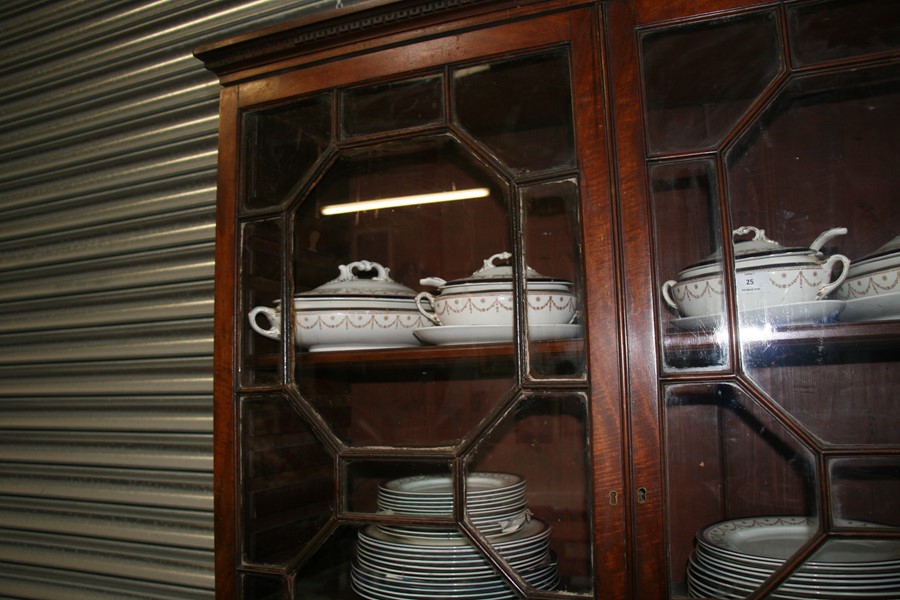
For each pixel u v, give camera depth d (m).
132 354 1.25
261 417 0.75
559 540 0.63
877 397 0.57
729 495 0.58
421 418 0.70
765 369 0.59
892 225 0.63
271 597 0.72
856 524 0.55
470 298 0.70
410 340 0.75
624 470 0.60
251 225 0.78
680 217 0.62
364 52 0.74
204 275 1.21
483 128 0.69
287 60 0.78
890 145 0.63
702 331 0.60
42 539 1.30
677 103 0.63
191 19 1.29
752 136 0.62
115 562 1.22
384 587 0.67
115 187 1.32
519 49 0.68
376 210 0.77
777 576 0.56
